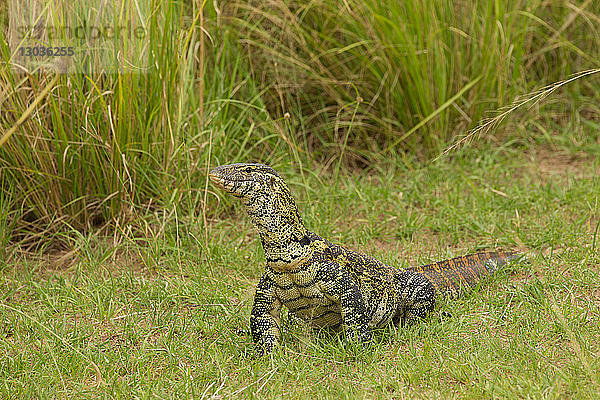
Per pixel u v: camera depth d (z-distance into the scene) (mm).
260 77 11859
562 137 12109
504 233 8898
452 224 9359
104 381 5844
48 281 7984
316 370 5938
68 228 9312
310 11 11656
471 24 11641
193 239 8977
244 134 10898
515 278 7695
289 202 6141
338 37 11891
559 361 5816
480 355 5910
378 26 11320
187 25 10656
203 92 10406
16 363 6164
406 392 5492
